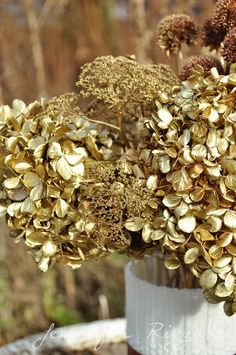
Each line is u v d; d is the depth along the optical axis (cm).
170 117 61
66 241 65
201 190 59
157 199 62
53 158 62
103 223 63
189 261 60
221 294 60
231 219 59
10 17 195
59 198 62
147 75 67
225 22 67
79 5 217
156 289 71
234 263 60
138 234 67
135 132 72
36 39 182
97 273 177
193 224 59
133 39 210
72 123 67
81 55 216
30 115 69
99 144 69
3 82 192
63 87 211
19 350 98
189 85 63
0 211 65
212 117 58
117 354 99
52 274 175
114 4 218
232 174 58
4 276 167
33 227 65
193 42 74
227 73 68
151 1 171
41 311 171
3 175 65
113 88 67
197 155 59
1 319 163
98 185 62
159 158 61
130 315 76
